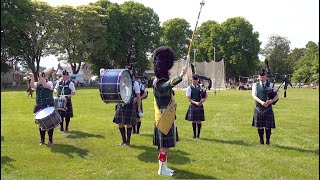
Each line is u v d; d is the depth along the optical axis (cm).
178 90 3116
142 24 4784
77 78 4731
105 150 657
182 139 765
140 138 773
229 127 937
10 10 3853
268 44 7181
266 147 685
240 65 5178
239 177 498
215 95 2458
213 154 626
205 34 5569
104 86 629
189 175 505
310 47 5281
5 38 3759
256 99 696
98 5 4956
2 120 1052
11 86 4059
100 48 4416
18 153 632
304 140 757
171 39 5572
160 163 505
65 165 558
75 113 1255
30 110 1347
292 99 1984
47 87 709
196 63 3331
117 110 697
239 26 5266
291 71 7056
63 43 4247
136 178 494
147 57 4909
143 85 825
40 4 4128
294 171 525
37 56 4147
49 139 698
